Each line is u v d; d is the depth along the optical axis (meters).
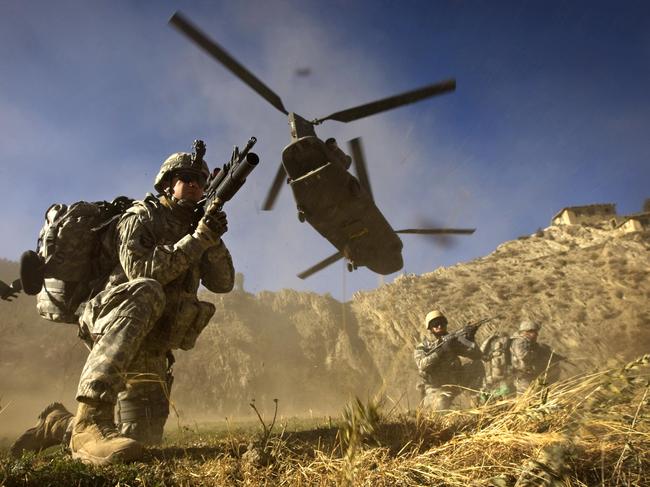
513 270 54.19
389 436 2.79
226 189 3.62
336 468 2.23
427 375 7.31
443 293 53.47
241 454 2.94
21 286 4.35
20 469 2.50
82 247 3.92
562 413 2.11
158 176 4.10
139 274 3.58
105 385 3.07
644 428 1.89
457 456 2.24
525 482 1.85
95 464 2.82
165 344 3.85
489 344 8.14
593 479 1.89
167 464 2.85
